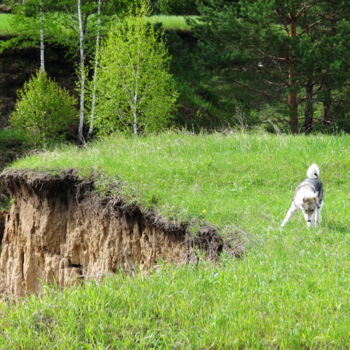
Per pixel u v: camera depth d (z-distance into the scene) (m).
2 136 29.86
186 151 16.72
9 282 16.16
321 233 9.83
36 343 6.45
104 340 6.45
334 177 14.10
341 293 7.34
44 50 35.91
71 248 14.40
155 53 28.09
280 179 13.87
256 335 6.38
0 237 20.69
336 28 26.09
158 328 6.65
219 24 27.30
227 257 9.27
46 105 28.36
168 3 40.94
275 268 8.32
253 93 28.98
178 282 7.99
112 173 13.97
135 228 12.36
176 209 11.41
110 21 31.94
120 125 28.19
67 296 7.79
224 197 12.54
